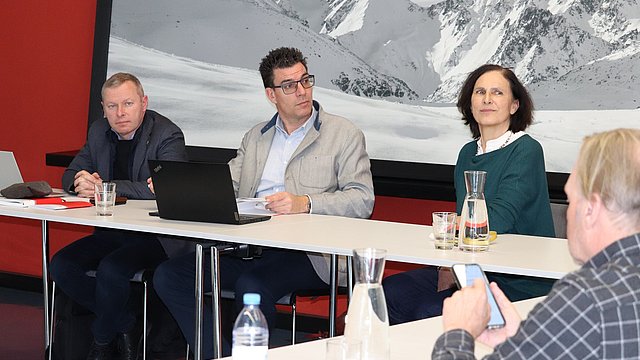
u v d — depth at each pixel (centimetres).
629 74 432
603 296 141
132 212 380
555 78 448
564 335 141
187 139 539
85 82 569
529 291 326
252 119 524
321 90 505
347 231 340
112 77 435
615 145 153
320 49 504
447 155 472
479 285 168
